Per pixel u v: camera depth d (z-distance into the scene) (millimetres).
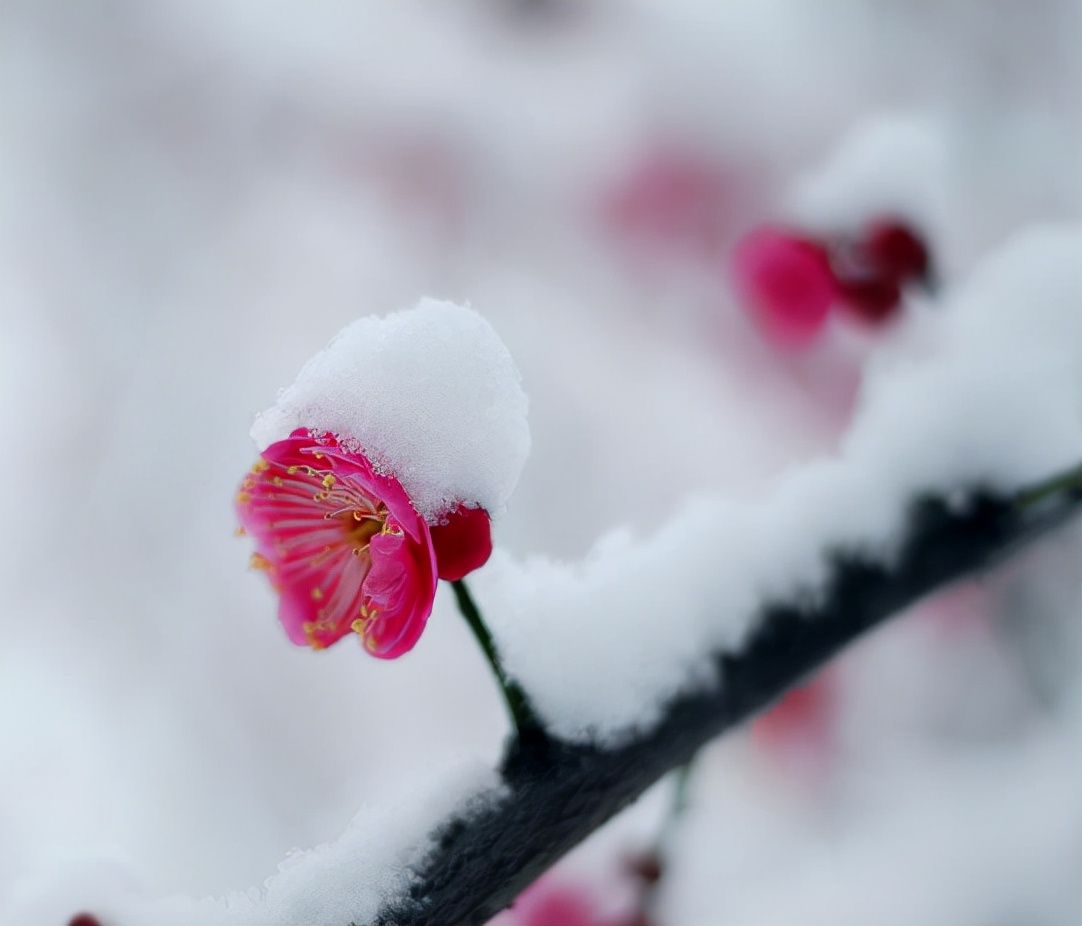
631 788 368
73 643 821
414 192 989
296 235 978
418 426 360
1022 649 769
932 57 998
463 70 1014
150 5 1011
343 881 359
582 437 900
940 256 441
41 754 768
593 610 371
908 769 758
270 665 812
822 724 758
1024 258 416
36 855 720
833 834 732
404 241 981
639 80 1002
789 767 748
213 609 828
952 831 723
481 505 360
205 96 1005
